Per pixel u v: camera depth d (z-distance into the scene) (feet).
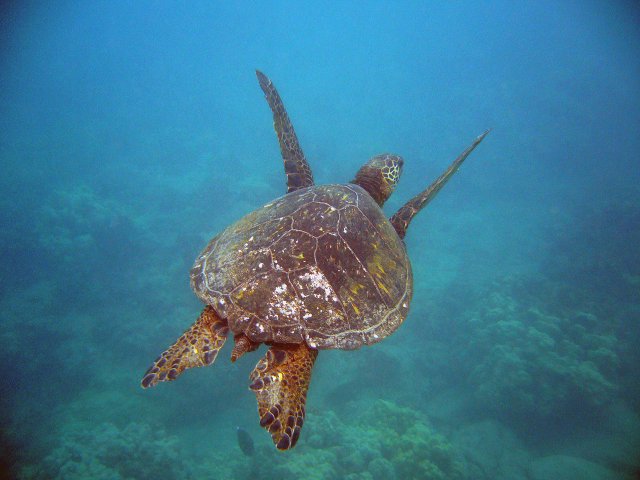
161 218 86.02
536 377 45.01
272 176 106.22
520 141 150.82
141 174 120.88
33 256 65.77
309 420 39.73
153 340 50.44
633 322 53.06
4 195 92.17
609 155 136.87
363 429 40.83
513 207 110.93
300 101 222.89
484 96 199.82
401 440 38.65
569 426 43.70
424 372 53.67
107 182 109.70
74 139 156.04
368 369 50.55
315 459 34.88
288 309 11.10
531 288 62.54
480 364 49.57
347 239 12.66
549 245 83.87
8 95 247.70
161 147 150.41
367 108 208.85
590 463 39.68
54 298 58.59
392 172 22.36
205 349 11.53
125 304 58.70
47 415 42.65
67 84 285.02
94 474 32.24
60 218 75.56
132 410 43.65
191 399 44.21
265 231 12.74
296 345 11.35
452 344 56.65
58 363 48.60
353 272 12.14
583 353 47.75
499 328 51.78
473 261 82.53
